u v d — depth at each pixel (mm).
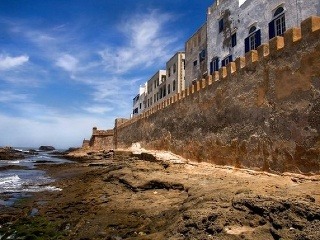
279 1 20156
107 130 63750
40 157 75812
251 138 14320
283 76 12234
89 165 41750
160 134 29938
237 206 8445
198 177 15617
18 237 10156
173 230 8477
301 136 11000
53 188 22297
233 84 16406
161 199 14094
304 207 7023
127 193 16797
